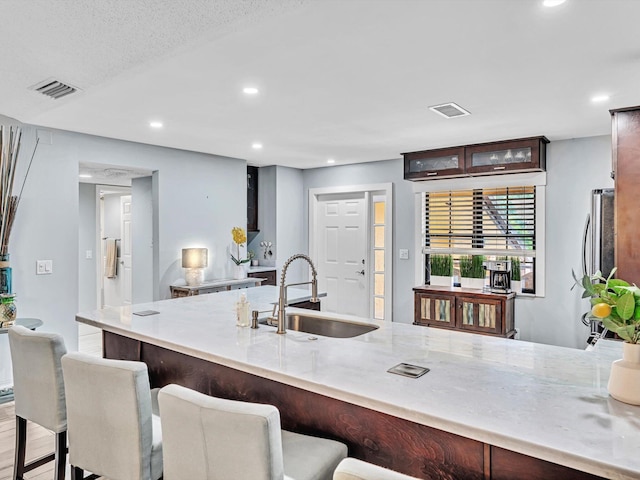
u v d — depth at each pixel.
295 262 6.56
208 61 2.39
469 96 2.98
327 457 1.47
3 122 3.54
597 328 3.70
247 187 6.27
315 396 1.71
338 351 1.88
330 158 5.60
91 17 1.74
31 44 1.99
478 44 2.17
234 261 5.59
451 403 1.32
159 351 2.37
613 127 3.15
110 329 2.40
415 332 2.24
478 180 4.94
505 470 1.24
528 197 4.68
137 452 1.57
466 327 4.61
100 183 6.11
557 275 4.49
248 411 1.20
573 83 2.72
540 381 1.51
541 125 3.81
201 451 1.27
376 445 1.53
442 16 1.89
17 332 2.07
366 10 1.84
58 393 1.97
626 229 3.02
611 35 2.06
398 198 5.64
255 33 2.05
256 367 1.68
